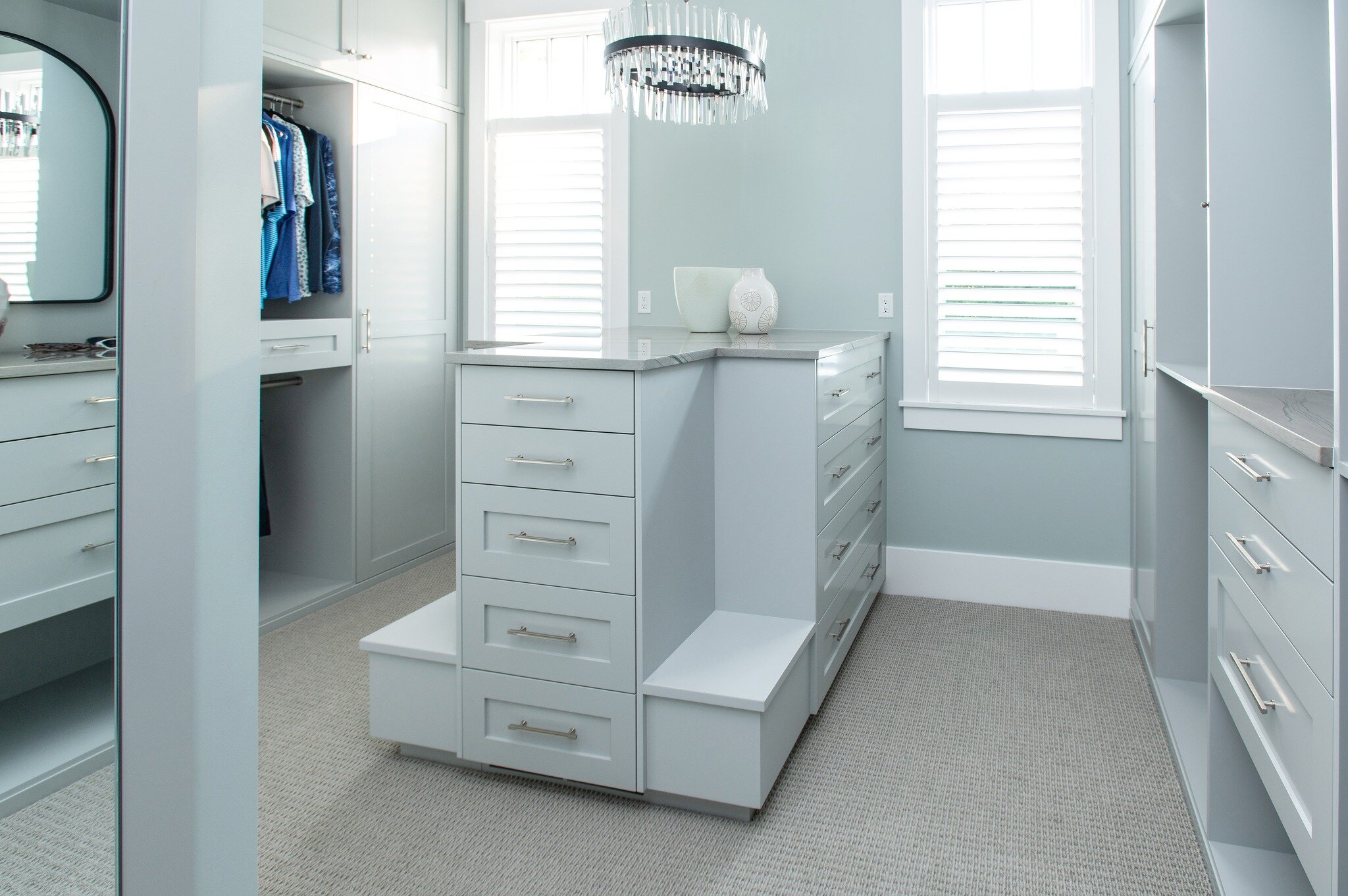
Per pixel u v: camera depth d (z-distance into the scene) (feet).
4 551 2.72
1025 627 10.55
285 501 11.96
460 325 13.62
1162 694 8.19
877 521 11.02
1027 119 10.87
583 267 12.91
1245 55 5.63
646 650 6.56
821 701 8.20
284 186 10.48
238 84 3.33
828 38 11.58
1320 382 5.66
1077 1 10.69
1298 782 4.13
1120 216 10.59
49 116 2.74
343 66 10.93
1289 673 4.19
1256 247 5.68
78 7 2.83
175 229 3.11
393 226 12.03
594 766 6.72
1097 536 11.02
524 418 6.66
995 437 11.32
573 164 12.89
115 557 3.01
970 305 11.25
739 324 10.32
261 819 6.53
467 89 13.32
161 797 3.16
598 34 12.87
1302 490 3.98
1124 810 6.61
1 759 2.74
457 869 5.93
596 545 6.57
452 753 7.34
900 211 11.47
